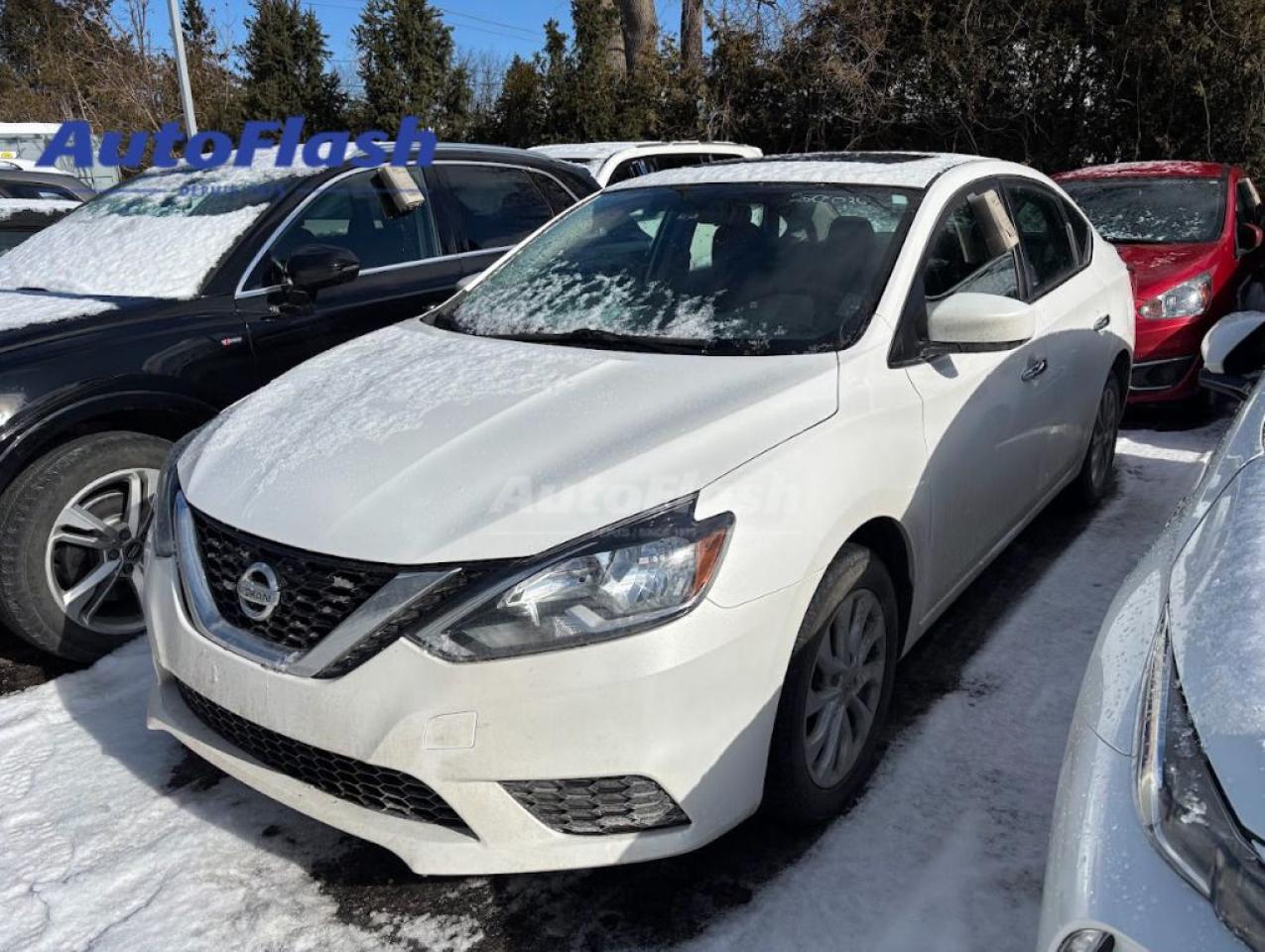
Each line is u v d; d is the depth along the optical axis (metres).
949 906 2.28
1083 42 12.15
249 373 3.85
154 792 2.81
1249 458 2.02
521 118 18.66
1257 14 11.14
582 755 2.04
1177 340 5.66
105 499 3.50
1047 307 3.66
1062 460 3.96
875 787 2.70
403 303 4.43
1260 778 1.30
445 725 2.04
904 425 2.65
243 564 2.30
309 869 2.50
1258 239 6.50
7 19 36.16
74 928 2.31
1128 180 7.04
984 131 13.20
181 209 4.38
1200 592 1.66
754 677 2.16
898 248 2.97
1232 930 1.26
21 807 2.75
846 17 13.61
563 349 2.92
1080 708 1.74
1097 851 1.43
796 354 2.67
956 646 3.44
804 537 2.25
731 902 2.33
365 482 2.31
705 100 14.94
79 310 3.63
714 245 3.22
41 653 3.66
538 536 2.07
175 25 17.86
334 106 23.08
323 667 2.13
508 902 2.37
